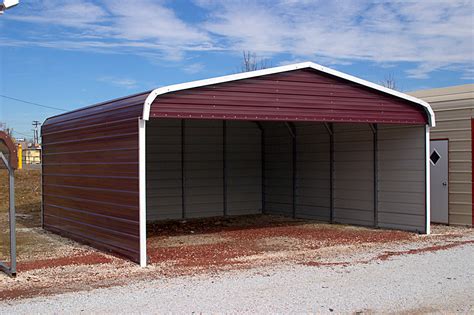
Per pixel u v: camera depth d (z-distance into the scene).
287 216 15.96
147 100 8.45
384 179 12.80
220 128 16.42
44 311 5.88
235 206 16.62
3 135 7.65
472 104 12.59
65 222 12.00
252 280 7.34
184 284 7.14
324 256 9.27
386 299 6.28
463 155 12.76
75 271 8.09
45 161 13.45
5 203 19.30
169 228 13.62
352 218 13.70
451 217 13.01
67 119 11.88
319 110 10.43
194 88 9.05
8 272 7.84
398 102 11.42
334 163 14.20
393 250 9.77
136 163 8.59
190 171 15.94
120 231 9.23
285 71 10.02
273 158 16.52
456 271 7.80
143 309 5.93
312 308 5.93
